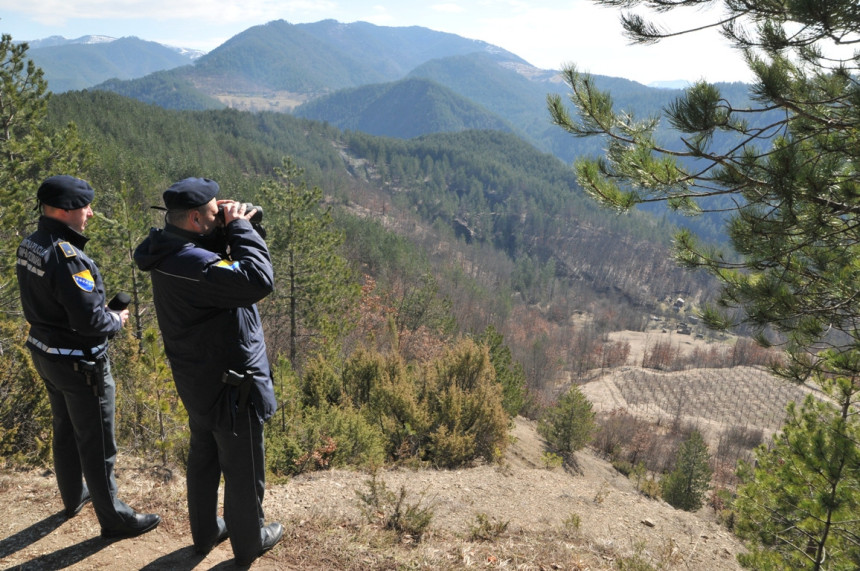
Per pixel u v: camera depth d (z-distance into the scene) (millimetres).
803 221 3844
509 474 8195
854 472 5129
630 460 45281
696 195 3951
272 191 20406
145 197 51438
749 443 72625
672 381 101188
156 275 2328
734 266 4652
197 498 2773
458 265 129250
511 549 4094
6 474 3785
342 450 7227
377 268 71375
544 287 172375
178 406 4844
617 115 4090
